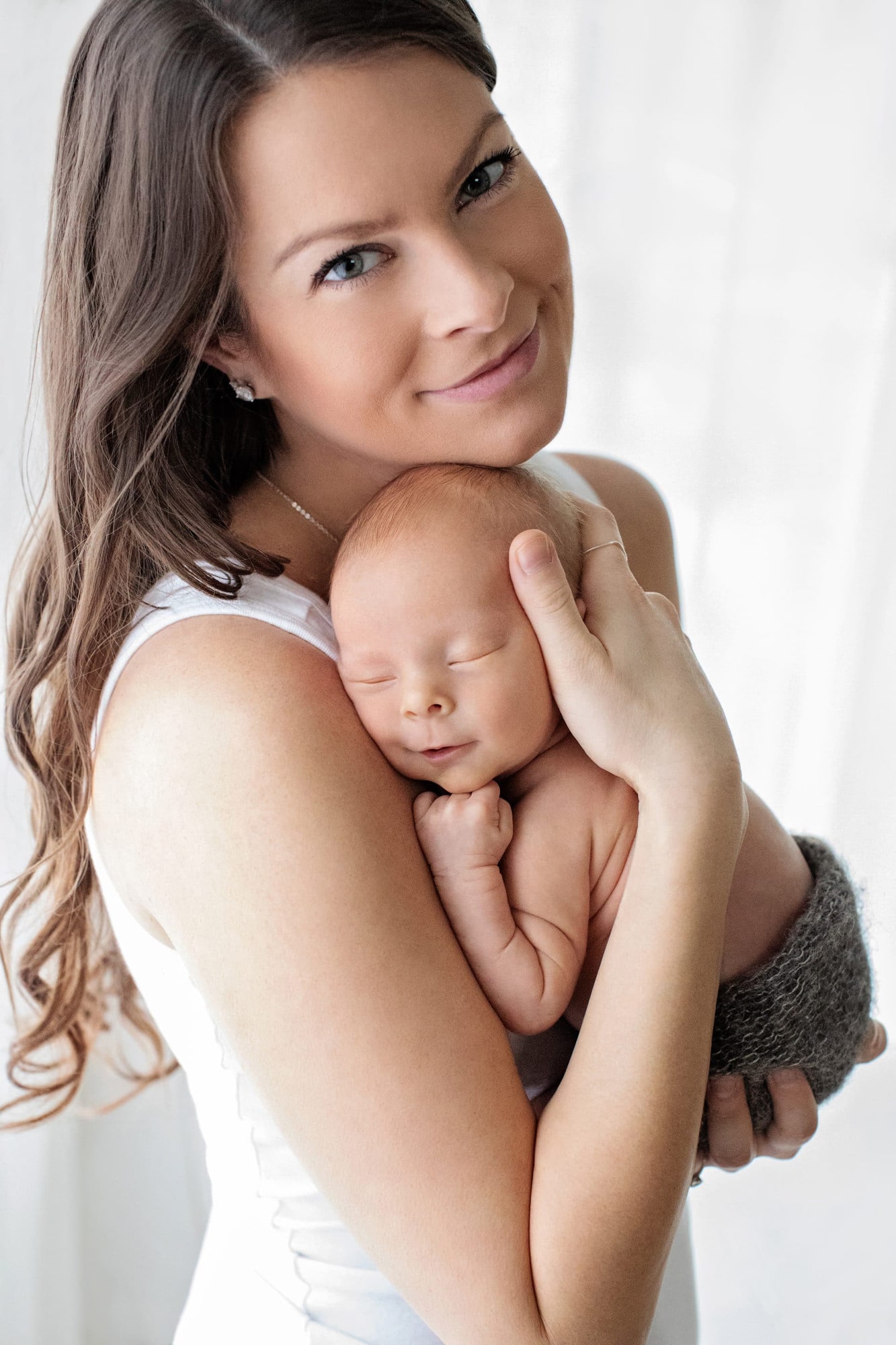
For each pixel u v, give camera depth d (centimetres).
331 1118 76
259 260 86
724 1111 97
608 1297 76
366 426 92
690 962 80
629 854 91
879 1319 200
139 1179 178
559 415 96
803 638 195
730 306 181
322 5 78
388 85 80
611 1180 76
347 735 83
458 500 90
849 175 176
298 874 77
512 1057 81
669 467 188
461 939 85
